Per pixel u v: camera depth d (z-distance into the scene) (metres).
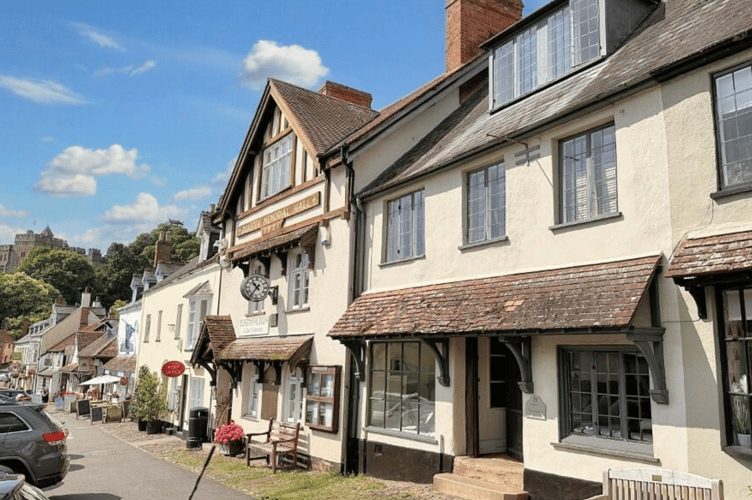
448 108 14.86
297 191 15.29
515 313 8.57
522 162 9.77
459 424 10.37
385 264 12.46
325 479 11.77
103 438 21.48
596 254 8.45
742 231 6.74
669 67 7.62
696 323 7.07
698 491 5.72
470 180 11.01
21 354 69.00
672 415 7.16
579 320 7.52
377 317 11.30
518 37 11.50
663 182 7.70
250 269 17.48
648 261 7.61
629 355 7.93
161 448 18.12
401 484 10.76
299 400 14.31
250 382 16.95
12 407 10.13
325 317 13.50
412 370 11.43
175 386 22.58
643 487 6.09
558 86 10.31
